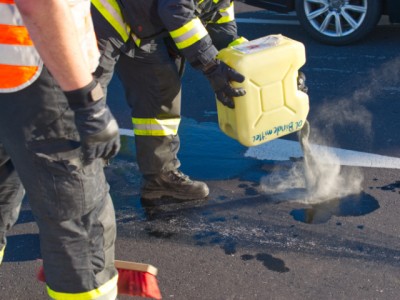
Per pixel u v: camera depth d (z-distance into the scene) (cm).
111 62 359
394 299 333
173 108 399
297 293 340
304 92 389
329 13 716
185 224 402
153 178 421
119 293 315
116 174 464
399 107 562
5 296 346
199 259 370
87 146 238
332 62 674
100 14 350
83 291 274
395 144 498
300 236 386
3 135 255
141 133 404
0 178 288
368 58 682
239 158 479
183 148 497
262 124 369
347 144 500
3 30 237
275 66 359
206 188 427
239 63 350
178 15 342
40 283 355
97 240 274
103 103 236
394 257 364
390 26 782
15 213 306
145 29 359
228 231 393
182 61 396
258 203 420
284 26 802
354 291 339
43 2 213
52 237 268
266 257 369
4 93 245
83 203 261
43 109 246
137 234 395
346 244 377
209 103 592
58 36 219
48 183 257
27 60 238
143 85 385
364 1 702
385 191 430
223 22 391
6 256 376
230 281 351
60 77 227
